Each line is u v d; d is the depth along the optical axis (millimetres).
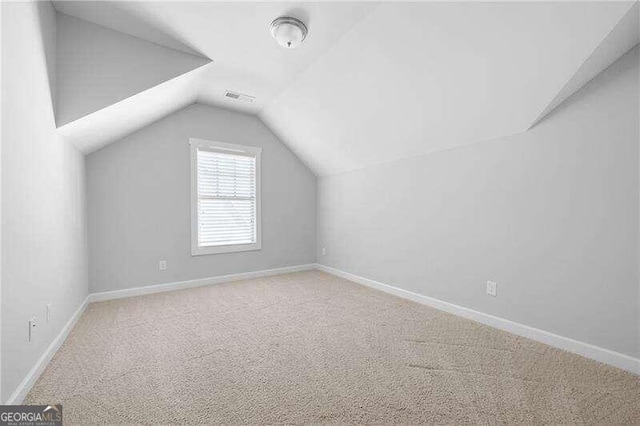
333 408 1381
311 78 2822
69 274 2275
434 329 2311
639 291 1637
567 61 1637
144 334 2215
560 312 1972
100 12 1930
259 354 1907
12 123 1346
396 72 2287
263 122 4125
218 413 1346
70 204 2320
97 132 2508
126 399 1441
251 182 4074
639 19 1394
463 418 1311
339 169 4109
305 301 3025
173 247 3463
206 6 1846
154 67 2244
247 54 2438
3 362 1267
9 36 1318
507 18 1607
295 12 1917
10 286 1326
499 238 2316
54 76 1896
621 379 1598
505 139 2260
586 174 1829
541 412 1347
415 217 3047
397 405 1401
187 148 3543
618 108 1690
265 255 4176
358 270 3840
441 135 2631
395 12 1860
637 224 1638
